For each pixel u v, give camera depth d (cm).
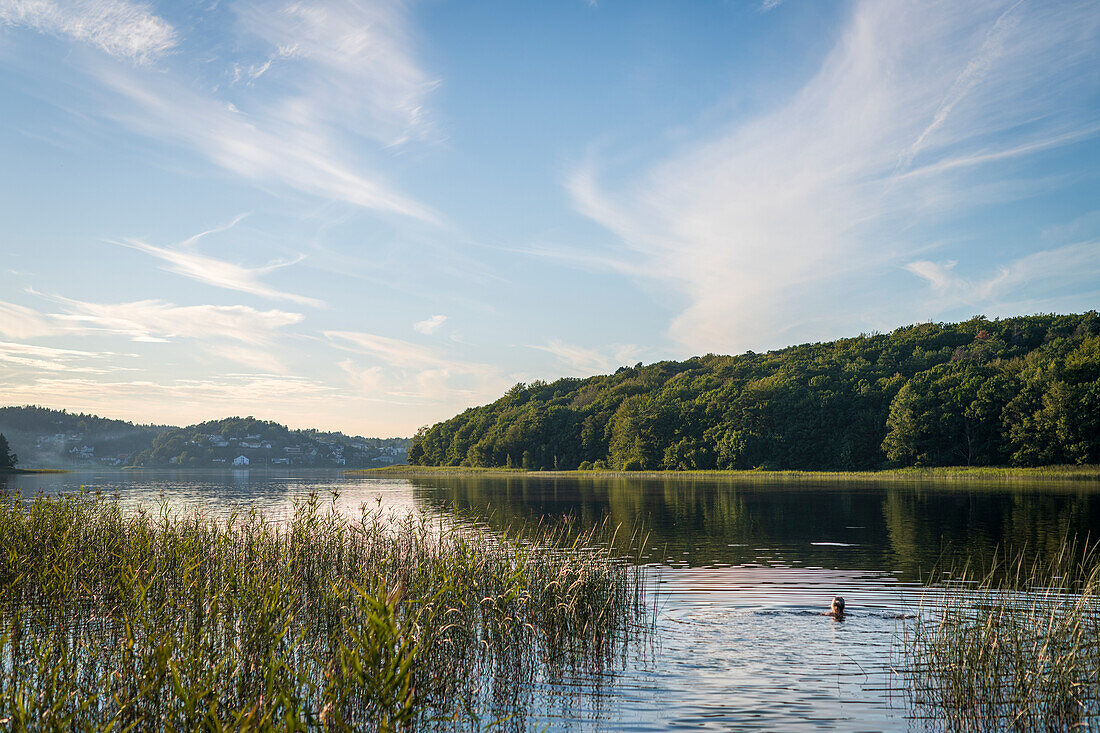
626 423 14762
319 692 1126
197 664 991
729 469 12644
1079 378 9656
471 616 1508
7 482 11081
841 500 5606
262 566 1614
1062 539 3089
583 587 1664
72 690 1087
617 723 1124
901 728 1095
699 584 2192
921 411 10706
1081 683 1127
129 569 1492
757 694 1238
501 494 7200
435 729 1109
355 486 9956
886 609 1827
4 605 1553
